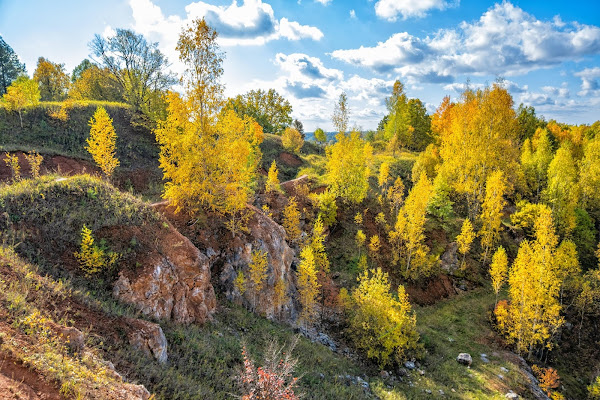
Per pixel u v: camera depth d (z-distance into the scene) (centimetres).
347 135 4269
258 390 1028
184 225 2212
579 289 3384
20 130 3628
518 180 5038
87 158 3566
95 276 1428
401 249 3650
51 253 1412
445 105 7356
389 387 2039
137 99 5216
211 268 2188
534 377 2495
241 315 2048
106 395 752
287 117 8662
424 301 3369
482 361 2539
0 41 6078
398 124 7012
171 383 1082
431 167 5153
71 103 4247
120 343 1116
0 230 1379
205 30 2117
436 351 2600
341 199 4206
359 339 2442
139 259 1594
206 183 2253
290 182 4403
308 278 2527
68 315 1070
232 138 2320
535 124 7131
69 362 779
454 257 3809
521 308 2755
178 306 1655
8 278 1056
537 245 2831
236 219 2428
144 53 5191
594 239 4469
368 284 2584
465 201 4778
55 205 1608
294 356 1900
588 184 5156
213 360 1437
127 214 1756
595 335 3164
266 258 2250
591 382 2714
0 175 2827
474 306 3300
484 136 4434
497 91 4484
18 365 694
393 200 4294
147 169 3925
